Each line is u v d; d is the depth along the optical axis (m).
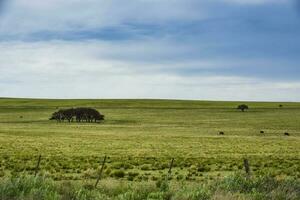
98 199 16.23
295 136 101.88
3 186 15.77
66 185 18.44
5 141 78.88
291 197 15.97
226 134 108.88
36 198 15.20
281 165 40.34
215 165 40.44
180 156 51.03
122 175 30.94
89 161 43.41
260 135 105.31
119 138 91.19
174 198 15.91
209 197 15.73
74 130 123.69
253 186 17.73
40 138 89.44
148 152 57.53
